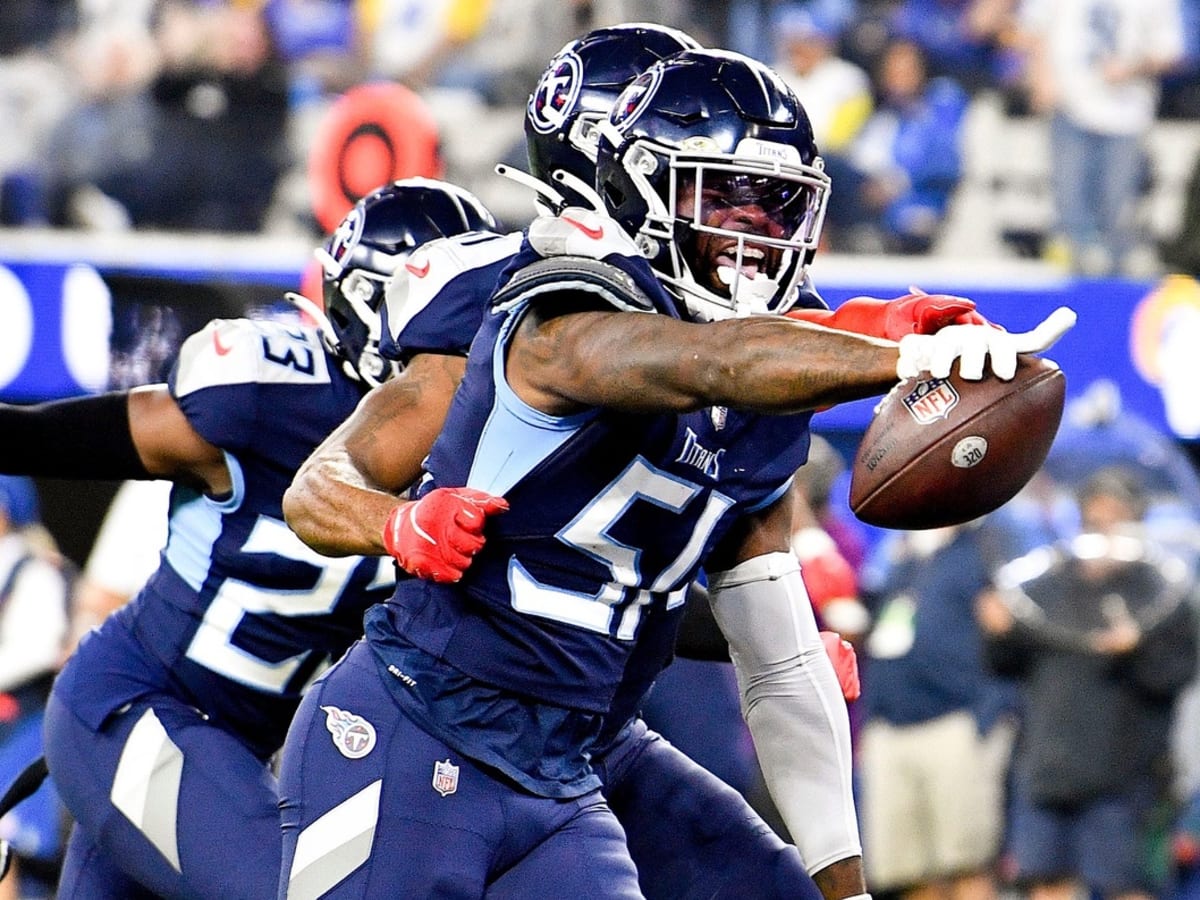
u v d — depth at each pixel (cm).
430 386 851
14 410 993
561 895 822
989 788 1991
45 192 2456
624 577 814
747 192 798
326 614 1021
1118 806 1867
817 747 908
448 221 1022
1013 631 1895
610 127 819
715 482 816
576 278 745
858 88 2619
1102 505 1912
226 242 2394
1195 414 2238
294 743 838
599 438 773
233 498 1009
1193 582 1906
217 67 2500
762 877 905
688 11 2659
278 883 936
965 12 2650
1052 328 657
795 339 681
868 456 740
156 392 1011
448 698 818
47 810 1894
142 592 1077
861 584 2012
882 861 1927
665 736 1563
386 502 790
